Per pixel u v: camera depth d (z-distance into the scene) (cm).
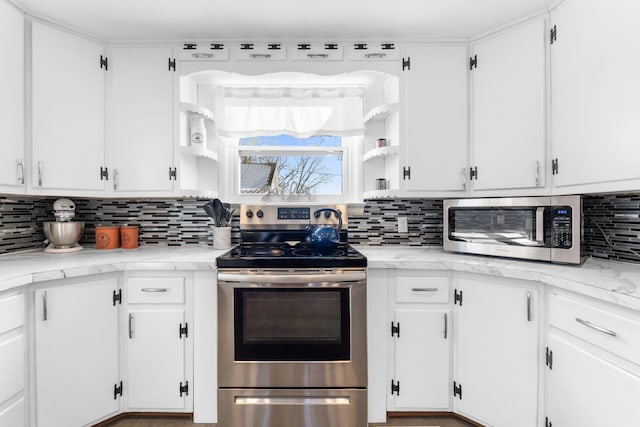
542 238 156
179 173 197
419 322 171
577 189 149
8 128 155
